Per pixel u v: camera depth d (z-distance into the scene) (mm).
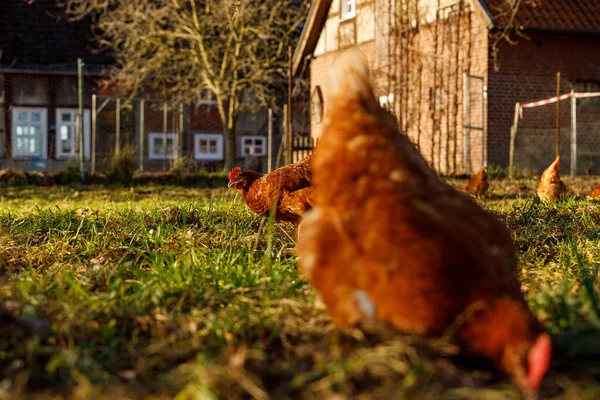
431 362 2676
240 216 7359
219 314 3564
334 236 2887
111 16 27125
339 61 3246
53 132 32562
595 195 10000
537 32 20141
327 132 3143
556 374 2748
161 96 32469
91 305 3727
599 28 20500
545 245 5699
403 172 2936
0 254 5465
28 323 3307
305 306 3648
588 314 3141
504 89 20781
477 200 9391
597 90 22031
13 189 16703
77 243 5934
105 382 2752
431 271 2633
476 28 21016
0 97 31859
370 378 2666
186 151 32875
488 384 2676
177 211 7543
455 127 19703
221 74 26984
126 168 19188
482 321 2582
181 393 2549
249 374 2707
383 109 3217
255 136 33469
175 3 25797
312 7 27078
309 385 2637
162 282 4094
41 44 32719
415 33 22125
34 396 2648
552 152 21219
